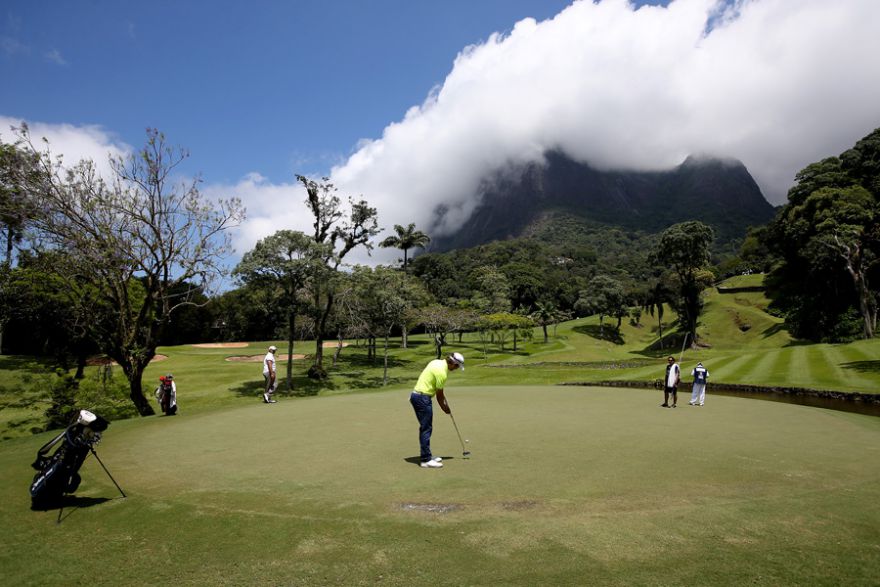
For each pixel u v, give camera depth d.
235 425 12.25
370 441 9.80
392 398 18.61
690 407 16.25
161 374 35.34
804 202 71.50
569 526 5.19
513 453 8.59
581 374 36.44
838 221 60.06
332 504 5.96
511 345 81.75
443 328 53.53
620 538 4.91
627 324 103.62
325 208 33.12
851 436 10.76
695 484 6.66
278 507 5.91
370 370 42.53
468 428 11.36
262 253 25.81
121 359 19.20
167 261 19.73
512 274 115.88
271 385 18.59
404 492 6.36
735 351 57.56
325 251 27.41
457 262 177.12
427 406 7.80
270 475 7.29
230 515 5.71
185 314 75.81
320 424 12.11
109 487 6.96
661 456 8.34
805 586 4.03
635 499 6.02
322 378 34.66
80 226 18.20
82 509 6.14
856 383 25.17
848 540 4.89
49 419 17.92
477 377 35.81
